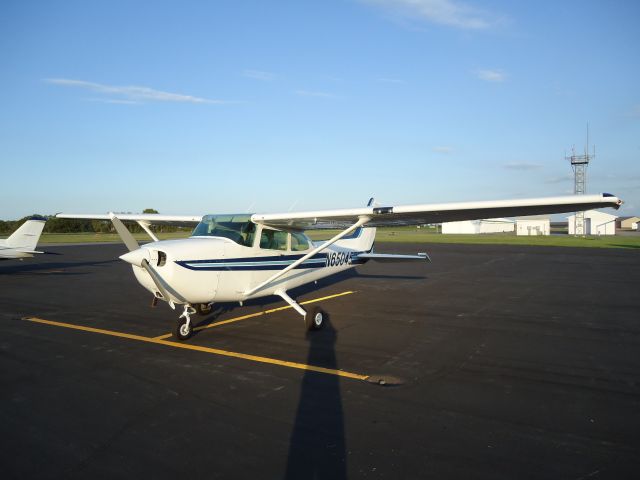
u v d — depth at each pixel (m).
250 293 7.27
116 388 4.59
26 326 7.55
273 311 8.84
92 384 4.71
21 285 12.82
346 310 9.06
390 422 3.78
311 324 7.12
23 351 5.99
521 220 69.81
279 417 3.88
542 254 25.17
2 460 3.14
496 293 11.38
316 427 3.68
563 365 5.40
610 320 8.05
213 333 7.02
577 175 60.06
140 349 6.09
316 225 7.95
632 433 3.57
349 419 3.83
